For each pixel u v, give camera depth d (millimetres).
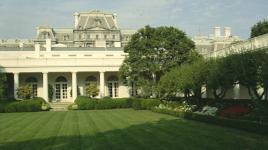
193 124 34812
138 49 64688
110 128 33000
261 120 30484
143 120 40312
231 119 32250
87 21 146500
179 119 40469
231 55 38688
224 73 38031
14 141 26062
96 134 28984
